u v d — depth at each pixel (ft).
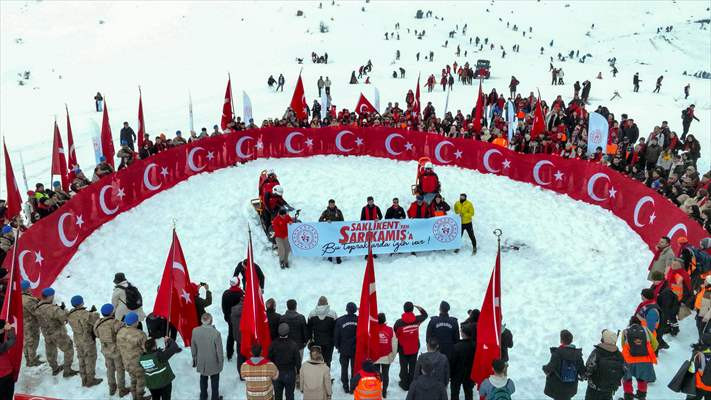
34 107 120.47
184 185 58.59
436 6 305.53
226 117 73.72
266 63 171.63
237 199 55.57
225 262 45.60
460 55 191.93
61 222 43.83
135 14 226.38
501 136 66.18
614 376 26.94
